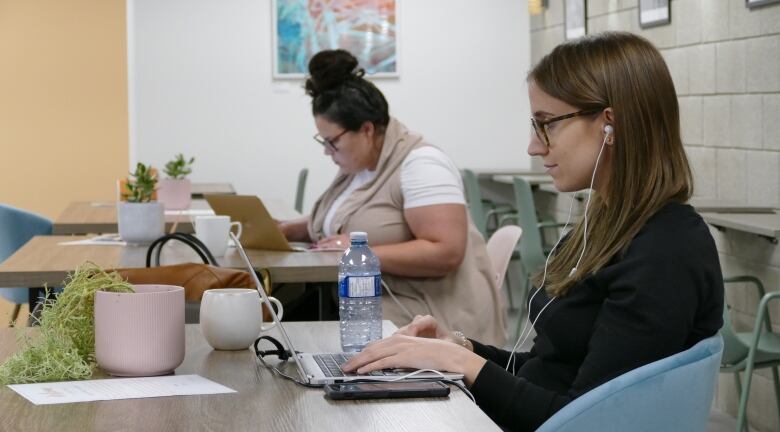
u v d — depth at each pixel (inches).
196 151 295.9
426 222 110.1
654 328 54.9
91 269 61.7
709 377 50.8
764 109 152.9
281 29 295.7
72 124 277.4
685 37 181.3
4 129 275.0
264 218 117.4
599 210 64.0
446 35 301.6
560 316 62.0
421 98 302.0
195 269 87.7
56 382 55.6
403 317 109.3
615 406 49.4
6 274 99.3
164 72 293.0
